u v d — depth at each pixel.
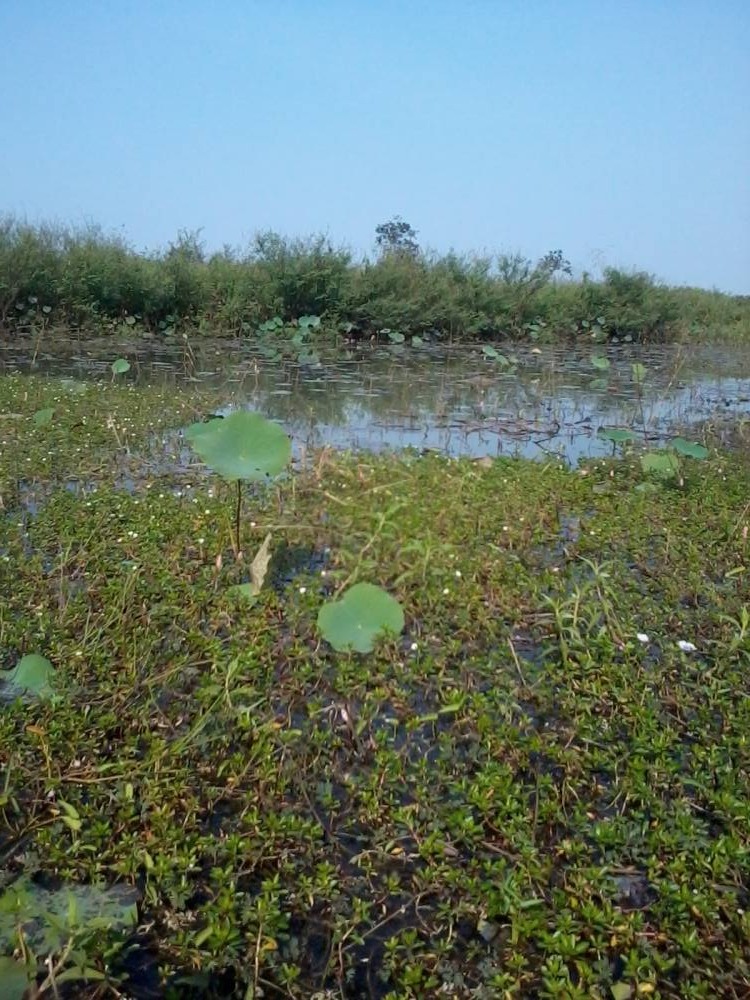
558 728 2.65
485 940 1.84
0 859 1.99
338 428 7.31
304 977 1.75
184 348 12.77
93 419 6.54
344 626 2.97
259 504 4.55
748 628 3.26
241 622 3.16
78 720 2.47
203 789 2.25
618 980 1.77
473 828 2.12
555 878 2.02
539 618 3.38
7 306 13.05
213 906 1.84
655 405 9.38
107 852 1.98
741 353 16.41
